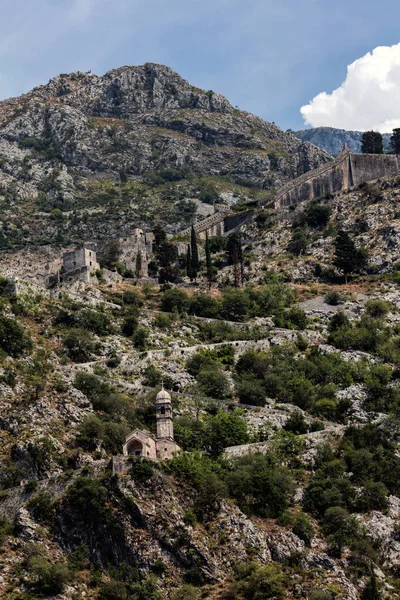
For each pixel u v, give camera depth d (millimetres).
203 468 182000
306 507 189125
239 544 170500
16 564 163875
